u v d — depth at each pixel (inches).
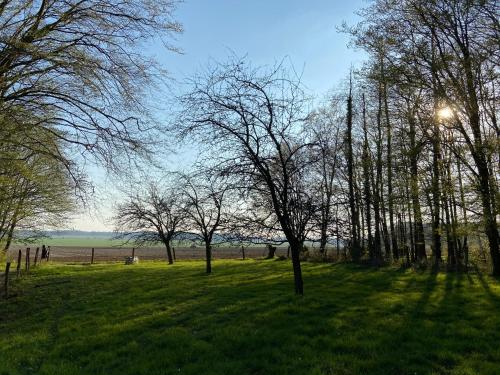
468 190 716.7
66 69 520.4
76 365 347.6
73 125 546.0
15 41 459.8
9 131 530.6
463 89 726.5
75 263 1547.7
